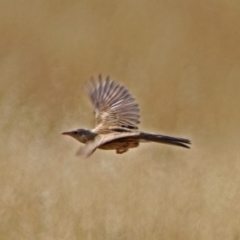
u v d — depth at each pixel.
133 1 41.78
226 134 30.84
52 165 25.39
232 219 23.09
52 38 38.16
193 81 34.91
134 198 23.59
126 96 15.06
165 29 40.03
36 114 29.86
